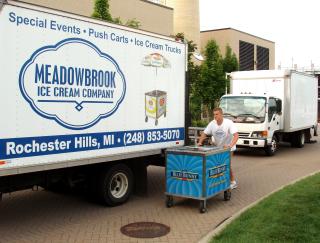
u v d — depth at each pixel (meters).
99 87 7.16
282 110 16.05
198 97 24.88
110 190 7.87
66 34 6.57
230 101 15.30
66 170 7.34
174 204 8.16
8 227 6.71
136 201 8.39
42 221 7.04
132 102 7.88
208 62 25.28
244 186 9.85
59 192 9.05
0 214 7.45
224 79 25.12
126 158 7.80
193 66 24.86
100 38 7.16
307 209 6.78
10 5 5.77
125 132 7.74
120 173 8.09
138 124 8.03
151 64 8.30
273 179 10.73
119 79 7.57
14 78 5.86
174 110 9.01
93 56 7.04
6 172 5.81
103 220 7.09
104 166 7.79
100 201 7.90
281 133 16.75
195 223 6.92
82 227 6.70
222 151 8.00
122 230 6.54
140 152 8.10
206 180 7.48
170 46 8.83
